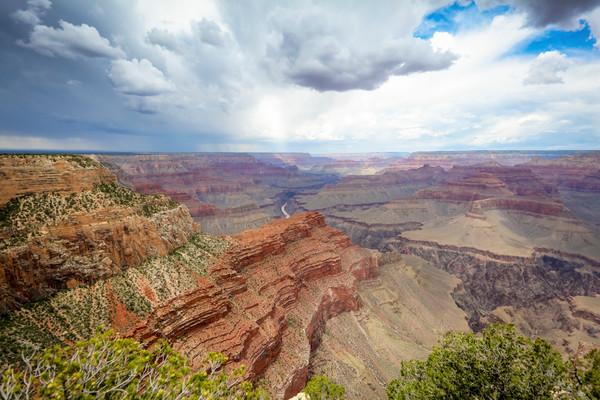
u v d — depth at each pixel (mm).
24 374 13430
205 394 15500
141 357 15602
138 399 14758
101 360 14531
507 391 20859
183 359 17125
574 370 20000
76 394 12719
